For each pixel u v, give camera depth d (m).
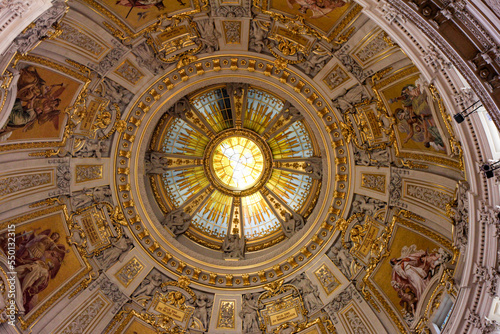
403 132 17.41
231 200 23.66
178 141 22.59
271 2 16.97
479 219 13.15
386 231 18.84
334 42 17.34
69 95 17.09
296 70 19.31
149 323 19.95
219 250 22.55
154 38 17.77
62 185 18.23
